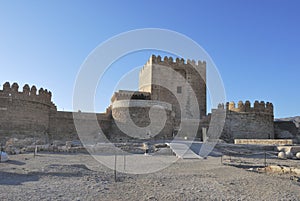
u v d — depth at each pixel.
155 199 8.33
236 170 14.48
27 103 31.97
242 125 39.56
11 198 7.89
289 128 42.12
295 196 8.88
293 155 24.38
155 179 11.73
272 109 41.56
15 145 24.52
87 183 10.36
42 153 21.11
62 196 8.34
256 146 28.16
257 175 12.88
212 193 9.20
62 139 35.12
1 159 15.07
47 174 11.84
